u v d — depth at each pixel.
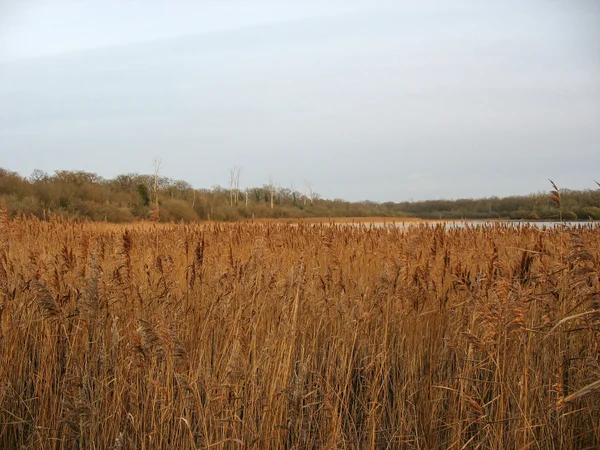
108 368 4.84
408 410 5.11
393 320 6.32
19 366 5.50
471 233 10.30
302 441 4.64
